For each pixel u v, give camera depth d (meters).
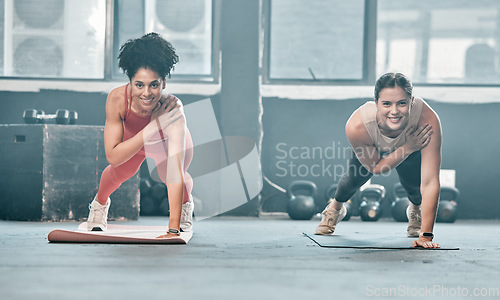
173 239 2.67
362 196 5.34
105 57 5.82
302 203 5.17
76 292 1.43
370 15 5.90
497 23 5.96
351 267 1.96
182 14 5.97
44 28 5.88
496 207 5.70
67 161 4.46
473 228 4.41
